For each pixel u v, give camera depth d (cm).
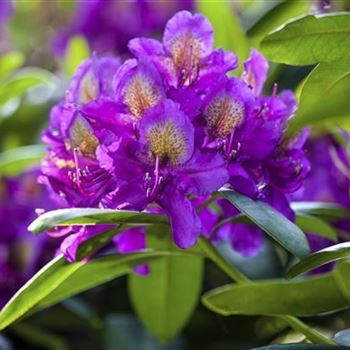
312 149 105
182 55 79
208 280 110
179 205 75
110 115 76
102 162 76
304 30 77
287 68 107
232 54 79
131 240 86
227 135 77
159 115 75
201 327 110
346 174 102
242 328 106
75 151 78
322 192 104
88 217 74
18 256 110
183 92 76
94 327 114
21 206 112
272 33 77
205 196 79
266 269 108
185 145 75
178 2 127
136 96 77
